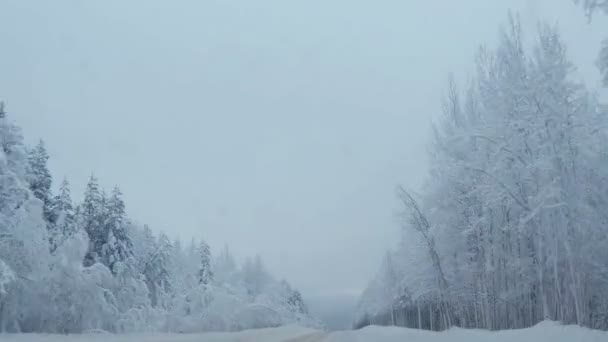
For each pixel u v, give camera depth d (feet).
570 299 68.33
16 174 76.74
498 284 89.97
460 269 101.60
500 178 76.54
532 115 70.38
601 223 71.26
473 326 105.60
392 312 219.20
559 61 69.10
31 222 74.02
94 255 123.95
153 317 110.01
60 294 77.71
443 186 99.25
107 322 85.66
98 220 128.57
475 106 99.66
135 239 169.99
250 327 136.56
